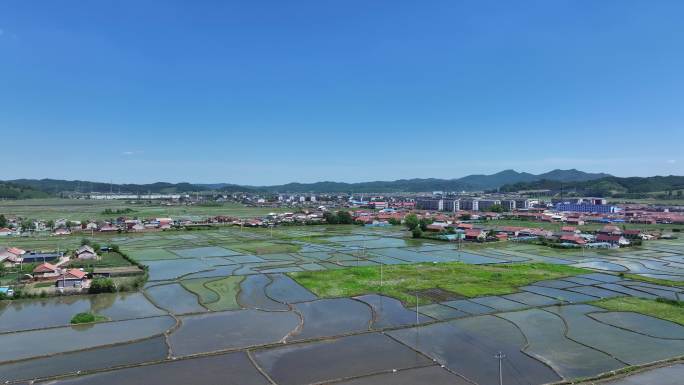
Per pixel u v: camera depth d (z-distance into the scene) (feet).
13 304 210.18
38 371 133.28
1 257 317.22
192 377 129.39
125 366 136.15
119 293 231.71
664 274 285.84
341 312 197.06
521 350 152.66
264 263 325.01
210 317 189.26
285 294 229.45
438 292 231.91
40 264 296.92
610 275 277.44
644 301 214.69
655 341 162.20
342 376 131.13
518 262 332.60
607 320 185.68
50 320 184.65
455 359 144.56
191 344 156.76
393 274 278.67
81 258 339.77
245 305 208.13
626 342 160.97
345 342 159.43
